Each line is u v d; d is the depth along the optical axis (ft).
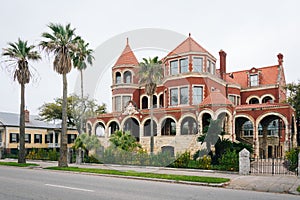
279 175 47.75
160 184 39.55
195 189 35.55
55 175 49.52
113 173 49.16
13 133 131.44
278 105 81.10
